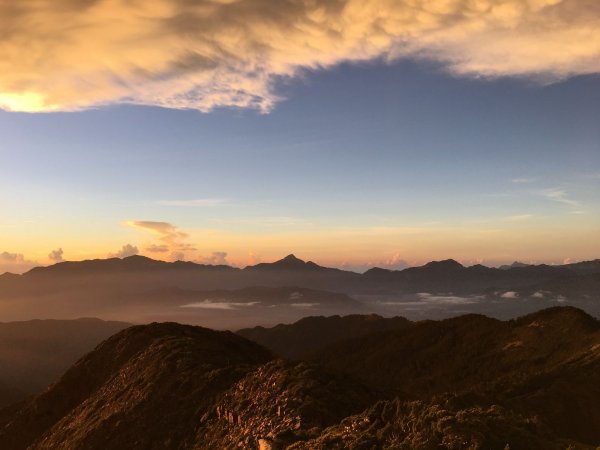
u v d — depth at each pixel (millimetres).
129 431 35281
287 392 27625
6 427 54125
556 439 14781
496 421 14758
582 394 39844
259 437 23859
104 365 57469
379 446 15336
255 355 57219
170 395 37344
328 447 16469
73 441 38906
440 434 14227
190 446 29812
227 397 32656
